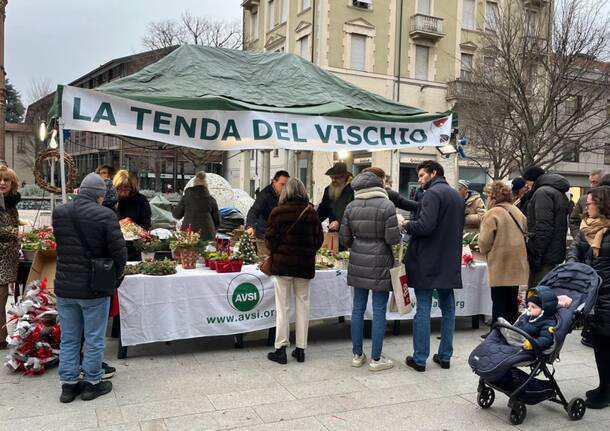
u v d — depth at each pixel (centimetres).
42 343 428
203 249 525
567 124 1466
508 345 356
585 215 404
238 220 898
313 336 561
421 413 371
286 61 673
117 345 508
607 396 387
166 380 418
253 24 3073
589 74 1391
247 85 611
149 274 466
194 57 626
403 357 494
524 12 1525
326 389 409
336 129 564
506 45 1440
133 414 354
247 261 536
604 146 1557
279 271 452
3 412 353
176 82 580
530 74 1413
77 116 452
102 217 360
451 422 358
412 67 2466
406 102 2458
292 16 2558
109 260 363
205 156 1168
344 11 2320
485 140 1556
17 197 472
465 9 2553
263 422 349
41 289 460
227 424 344
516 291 538
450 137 640
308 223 455
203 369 446
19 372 428
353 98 655
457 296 582
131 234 532
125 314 453
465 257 586
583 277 368
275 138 531
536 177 618
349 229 454
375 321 452
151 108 485
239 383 416
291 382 421
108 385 391
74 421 341
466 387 421
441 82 2511
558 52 1360
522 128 1433
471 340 557
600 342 380
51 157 592
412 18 2444
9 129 4828
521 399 355
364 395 399
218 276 482
